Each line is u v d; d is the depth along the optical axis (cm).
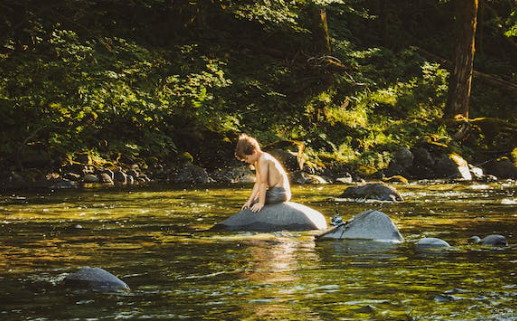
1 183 1502
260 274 559
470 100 2591
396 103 2372
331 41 2416
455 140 2205
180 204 1155
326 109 2180
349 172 1906
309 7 2342
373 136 2120
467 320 418
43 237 775
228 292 494
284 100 2186
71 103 1731
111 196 1288
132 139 1823
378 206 1130
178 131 1886
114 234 802
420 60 2653
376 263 607
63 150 1666
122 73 1930
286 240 755
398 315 429
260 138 1936
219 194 1343
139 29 2286
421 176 1948
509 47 3073
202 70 2141
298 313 435
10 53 1897
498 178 1992
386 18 2836
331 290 499
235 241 748
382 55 2538
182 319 423
